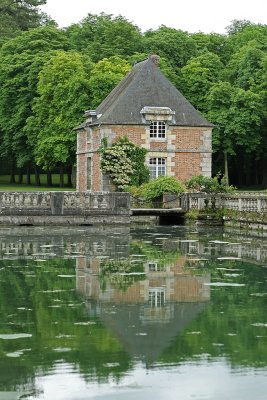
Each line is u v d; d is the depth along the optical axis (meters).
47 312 19.03
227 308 19.58
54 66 79.00
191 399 12.63
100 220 48.50
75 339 16.20
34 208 47.44
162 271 26.06
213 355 15.05
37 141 81.25
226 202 48.09
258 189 85.56
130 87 59.91
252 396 12.76
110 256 30.36
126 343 15.93
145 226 48.88
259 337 16.42
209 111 77.69
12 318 18.30
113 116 57.97
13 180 98.31
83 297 21.05
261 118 78.06
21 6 113.62
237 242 36.97
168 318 18.30
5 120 88.38
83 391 12.98
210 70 82.00
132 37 90.81
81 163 65.31
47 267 26.97
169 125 58.50
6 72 87.44
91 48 89.56
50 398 12.65
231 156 83.44
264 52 84.38
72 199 48.06
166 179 52.28
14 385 13.27
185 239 38.66
